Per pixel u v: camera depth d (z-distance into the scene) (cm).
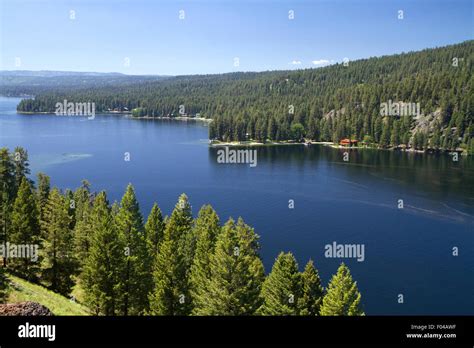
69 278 6419
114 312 5147
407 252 10250
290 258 5531
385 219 12738
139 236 5738
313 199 15112
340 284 5225
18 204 6356
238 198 15462
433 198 14712
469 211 13288
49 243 6488
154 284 5766
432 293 8206
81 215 8838
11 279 5284
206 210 7850
